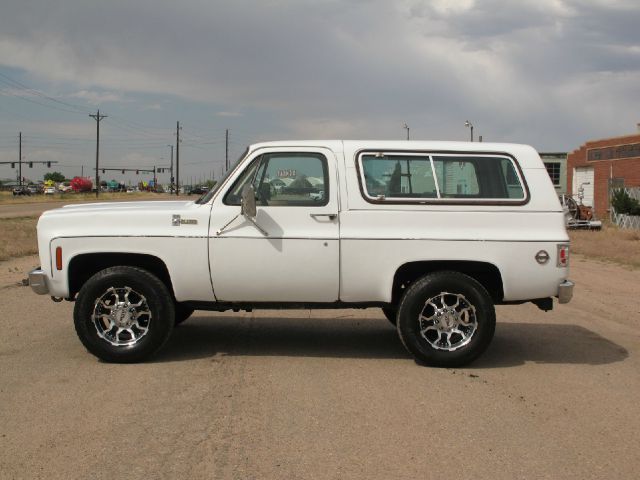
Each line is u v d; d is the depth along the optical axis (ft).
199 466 12.79
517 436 14.57
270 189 20.11
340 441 14.12
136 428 14.73
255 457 13.25
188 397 16.92
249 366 19.99
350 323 26.99
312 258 19.72
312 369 19.74
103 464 12.84
